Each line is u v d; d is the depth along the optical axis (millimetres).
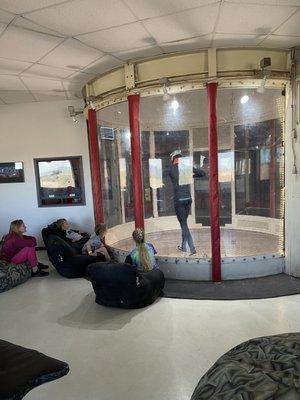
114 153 5102
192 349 2344
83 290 3746
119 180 5141
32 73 4152
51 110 5918
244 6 2611
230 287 3541
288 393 850
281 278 3754
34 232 6133
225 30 3086
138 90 3797
